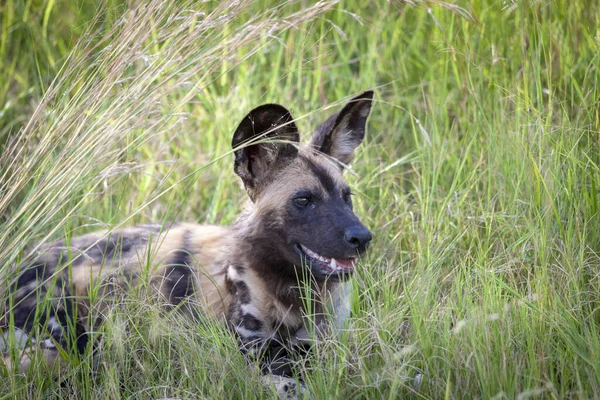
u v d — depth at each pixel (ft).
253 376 17.38
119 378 17.89
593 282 18.76
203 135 28.17
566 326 16.85
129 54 18.85
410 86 28.19
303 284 19.47
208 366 17.61
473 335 16.30
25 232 18.26
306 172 19.39
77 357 18.63
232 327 19.36
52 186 18.28
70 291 19.27
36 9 32.14
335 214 18.95
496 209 22.81
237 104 28.02
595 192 20.27
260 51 29.66
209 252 20.35
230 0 19.53
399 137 27.68
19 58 31.73
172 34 19.10
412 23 30.60
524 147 21.80
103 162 20.97
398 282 20.61
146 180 25.77
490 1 26.63
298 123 27.58
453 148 24.89
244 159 19.40
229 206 25.35
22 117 28.91
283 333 19.65
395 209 23.82
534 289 19.07
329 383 16.66
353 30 30.50
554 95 23.15
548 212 20.12
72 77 21.16
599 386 15.24
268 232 19.30
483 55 26.09
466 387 15.79
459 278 19.12
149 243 19.17
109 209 24.08
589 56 24.27
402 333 18.80
